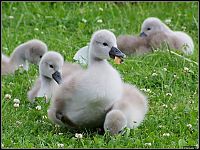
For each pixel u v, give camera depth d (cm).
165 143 1206
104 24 1959
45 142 1199
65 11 2045
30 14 2014
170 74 1530
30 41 1684
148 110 1331
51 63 1395
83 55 1598
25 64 1683
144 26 1783
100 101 1199
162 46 1738
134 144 1182
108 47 1235
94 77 1201
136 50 1750
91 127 1244
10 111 1346
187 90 1477
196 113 1334
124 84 1302
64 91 1212
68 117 1222
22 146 1188
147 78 1512
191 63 1588
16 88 1466
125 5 2111
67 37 1867
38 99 1372
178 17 2028
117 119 1182
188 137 1239
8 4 2075
